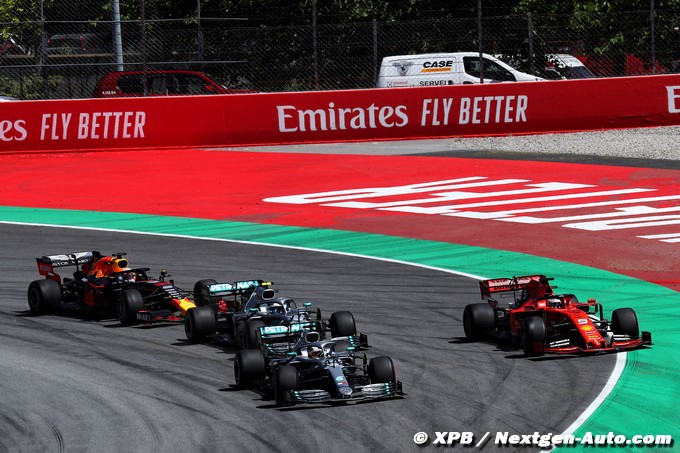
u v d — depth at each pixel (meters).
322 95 134.38
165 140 133.00
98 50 146.75
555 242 84.81
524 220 93.12
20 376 51.03
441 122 135.38
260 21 156.50
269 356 49.16
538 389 47.34
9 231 93.69
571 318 52.69
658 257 78.81
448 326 60.22
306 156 127.44
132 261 80.81
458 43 147.88
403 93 135.00
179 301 60.25
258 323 51.38
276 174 118.06
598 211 95.56
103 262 64.38
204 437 41.75
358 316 62.94
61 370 52.00
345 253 82.81
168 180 116.38
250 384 48.81
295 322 51.59
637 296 67.88
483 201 101.88
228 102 133.50
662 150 122.19
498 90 134.88
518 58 146.88
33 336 59.00
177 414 44.72
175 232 92.56
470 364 51.88
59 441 41.69
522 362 51.84
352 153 128.50
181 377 50.34
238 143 134.12
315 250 84.19
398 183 111.94
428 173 116.25
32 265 79.94
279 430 42.34
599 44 146.12
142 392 48.03
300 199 106.00
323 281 73.12
